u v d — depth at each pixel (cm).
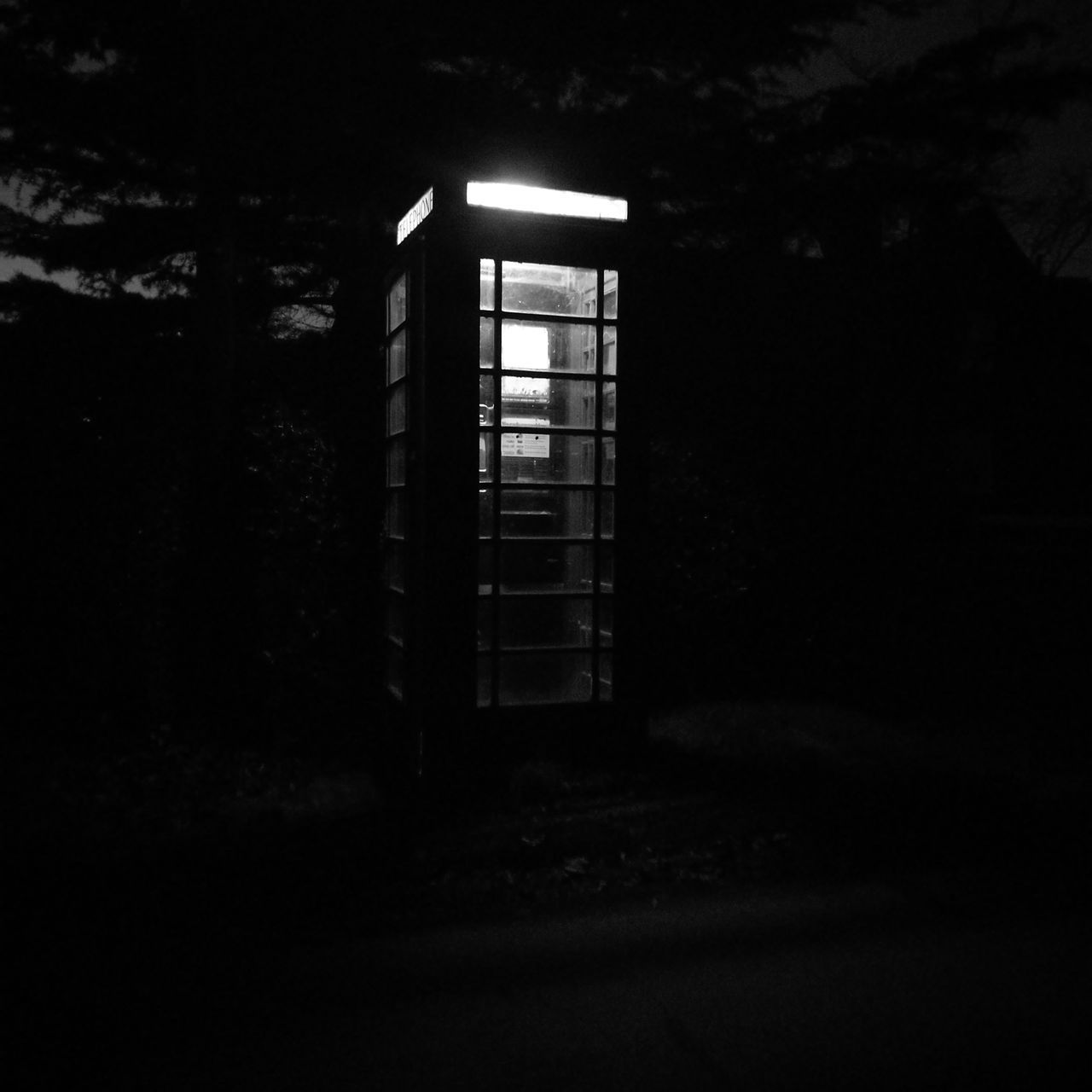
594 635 721
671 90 1112
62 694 765
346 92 929
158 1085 352
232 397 810
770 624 979
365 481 830
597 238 689
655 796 679
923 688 1002
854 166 1138
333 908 504
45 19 894
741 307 1162
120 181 1085
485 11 955
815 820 639
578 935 477
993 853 594
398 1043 381
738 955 457
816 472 1015
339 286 934
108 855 558
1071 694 986
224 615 784
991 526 1413
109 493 759
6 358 756
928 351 1247
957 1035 390
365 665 831
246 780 709
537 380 711
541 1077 360
